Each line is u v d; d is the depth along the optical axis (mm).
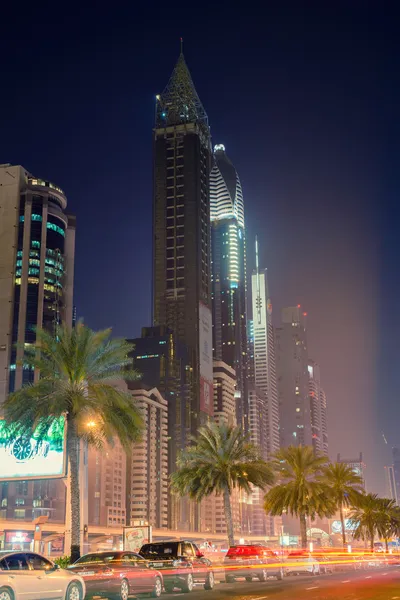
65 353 47906
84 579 27766
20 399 47344
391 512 129625
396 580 44188
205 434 71188
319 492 77438
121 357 49312
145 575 30562
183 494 71125
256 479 69688
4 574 21844
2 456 56094
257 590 35594
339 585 38906
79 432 48688
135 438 48500
